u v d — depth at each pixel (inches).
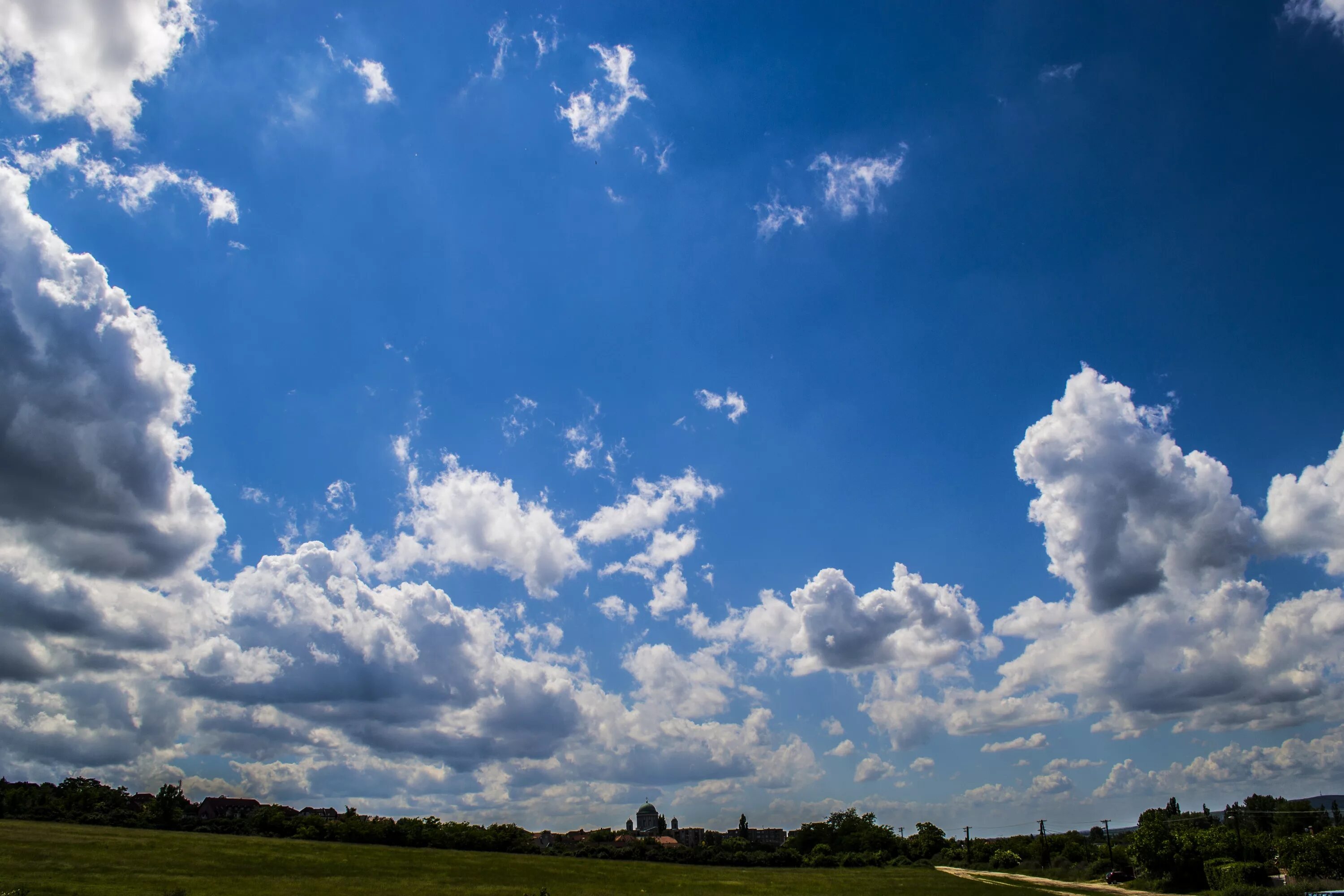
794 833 6692.9
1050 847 5177.2
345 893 2329.0
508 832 4633.4
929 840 6382.9
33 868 2274.9
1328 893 2252.7
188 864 2625.5
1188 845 2957.7
